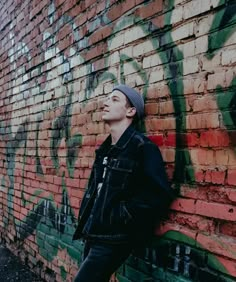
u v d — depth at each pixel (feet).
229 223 5.92
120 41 8.61
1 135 17.01
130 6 8.24
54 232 11.70
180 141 6.90
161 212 7.20
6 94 16.44
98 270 7.00
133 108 7.57
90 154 9.82
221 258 5.99
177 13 6.97
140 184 7.03
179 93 6.91
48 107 12.35
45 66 12.61
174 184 7.00
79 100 10.44
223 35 6.04
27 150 13.97
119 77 8.66
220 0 6.08
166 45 7.23
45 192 12.41
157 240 7.36
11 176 15.61
